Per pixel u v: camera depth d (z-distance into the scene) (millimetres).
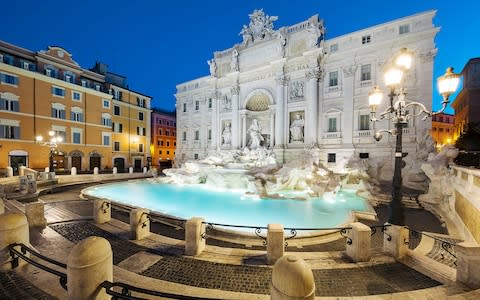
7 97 27266
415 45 21844
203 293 5059
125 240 8117
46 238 8188
